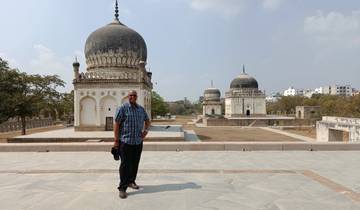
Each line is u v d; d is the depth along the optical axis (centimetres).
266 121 4475
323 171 643
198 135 2884
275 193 468
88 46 2559
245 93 5856
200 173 616
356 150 982
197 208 399
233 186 511
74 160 804
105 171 641
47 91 2752
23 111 2498
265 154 899
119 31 2544
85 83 2266
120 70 2492
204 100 6719
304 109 5131
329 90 13850
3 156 880
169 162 764
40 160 806
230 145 972
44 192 479
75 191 483
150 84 2680
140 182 539
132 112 482
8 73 2392
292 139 2584
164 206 408
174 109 11638
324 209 394
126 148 470
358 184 525
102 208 401
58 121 5388
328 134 2438
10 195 464
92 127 2262
